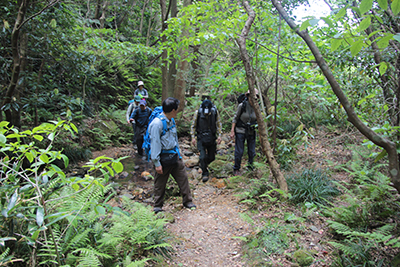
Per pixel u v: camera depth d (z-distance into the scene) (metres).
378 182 3.42
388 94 3.70
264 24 5.00
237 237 2.88
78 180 1.94
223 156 6.58
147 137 3.73
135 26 15.48
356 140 5.34
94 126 8.20
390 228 2.56
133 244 2.67
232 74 6.27
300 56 5.02
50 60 5.59
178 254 2.85
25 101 5.04
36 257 2.09
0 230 2.02
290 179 4.05
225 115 9.66
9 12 4.55
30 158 1.95
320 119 7.11
